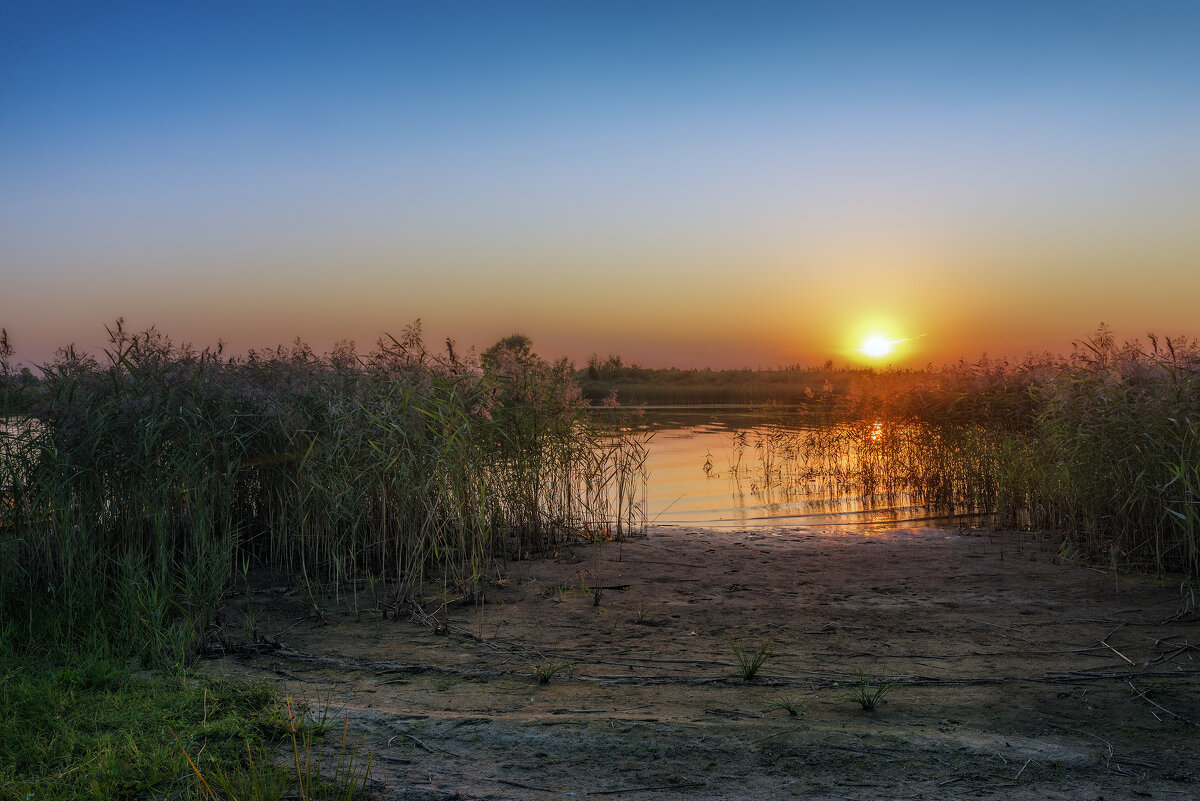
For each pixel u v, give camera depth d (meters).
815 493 15.94
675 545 10.86
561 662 6.00
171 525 8.14
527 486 10.52
